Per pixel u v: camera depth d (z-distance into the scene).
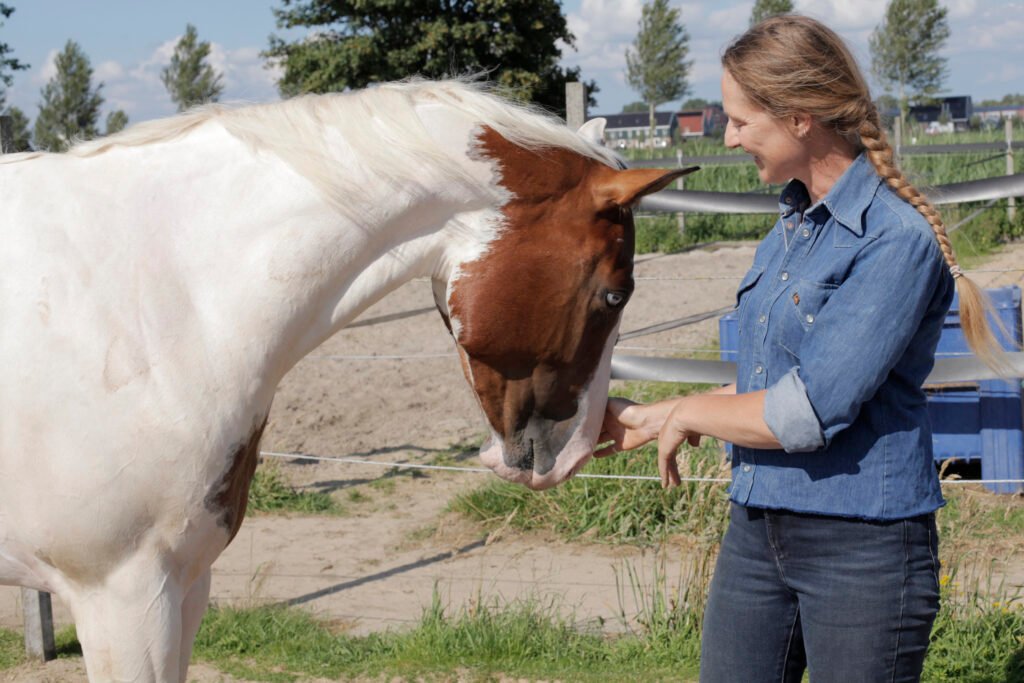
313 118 2.07
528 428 2.22
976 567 4.33
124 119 28.44
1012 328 4.87
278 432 6.87
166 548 2.00
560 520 5.15
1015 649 3.39
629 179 2.10
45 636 3.72
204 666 3.65
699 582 3.86
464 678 3.52
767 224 15.06
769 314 1.90
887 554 1.83
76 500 1.90
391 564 4.77
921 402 1.90
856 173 1.83
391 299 11.74
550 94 23.89
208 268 1.99
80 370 1.88
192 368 1.95
